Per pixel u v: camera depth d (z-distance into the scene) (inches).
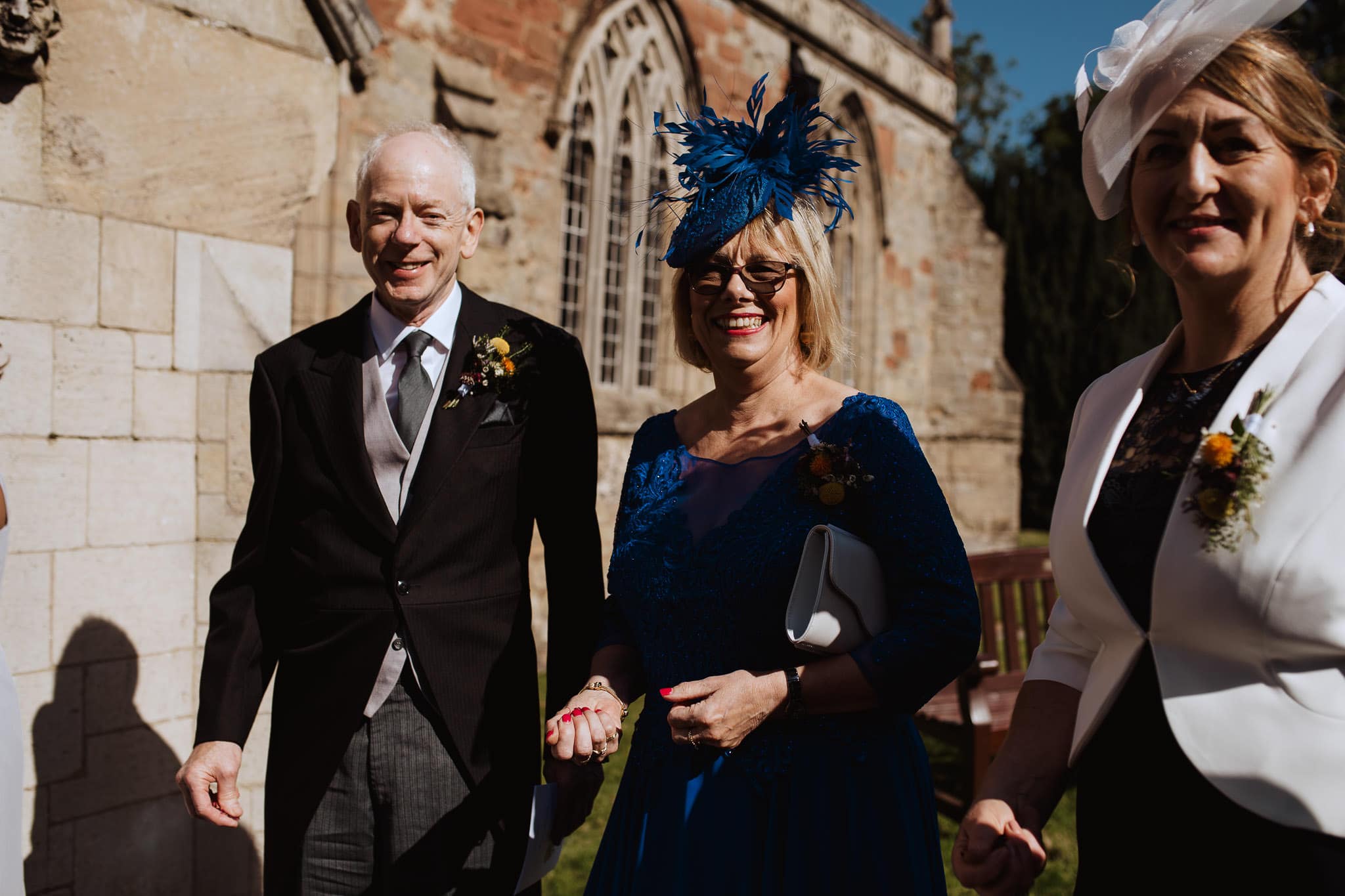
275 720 89.7
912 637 67.6
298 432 91.4
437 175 90.1
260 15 131.3
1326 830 46.1
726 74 417.1
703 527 76.0
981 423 631.2
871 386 557.3
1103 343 810.2
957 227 624.1
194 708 126.3
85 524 116.5
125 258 119.4
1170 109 53.1
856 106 525.0
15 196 110.8
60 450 114.3
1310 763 47.0
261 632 91.4
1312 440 48.1
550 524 95.1
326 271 255.4
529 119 327.9
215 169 127.5
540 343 97.0
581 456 95.4
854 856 67.6
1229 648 49.7
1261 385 51.3
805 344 81.0
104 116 117.3
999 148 1294.3
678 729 66.7
